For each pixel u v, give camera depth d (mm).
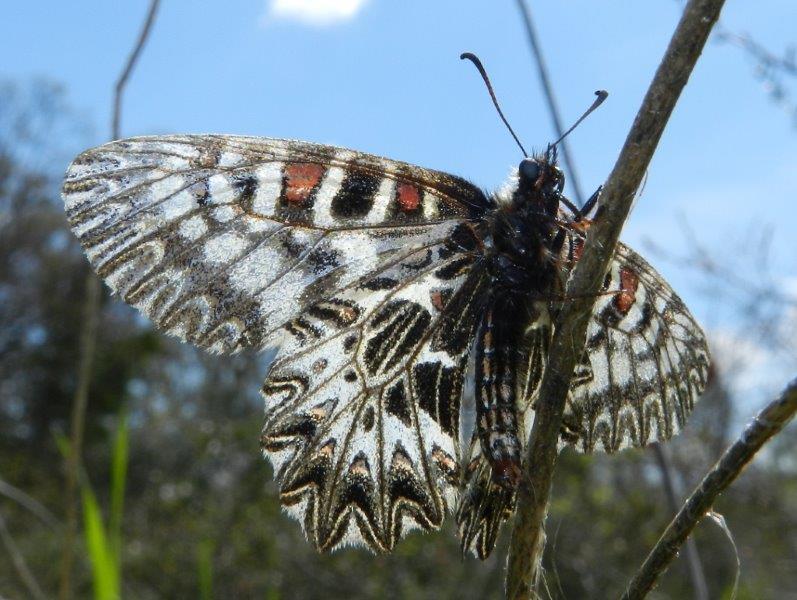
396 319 73
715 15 46
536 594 51
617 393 70
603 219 49
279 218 69
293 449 71
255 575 257
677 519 46
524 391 69
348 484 72
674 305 72
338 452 72
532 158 71
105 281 65
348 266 71
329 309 71
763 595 261
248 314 69
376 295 72
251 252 69
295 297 70
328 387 72
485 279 72
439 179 73
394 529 71
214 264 68
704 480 45
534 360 70
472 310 73
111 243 65
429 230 72
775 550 267
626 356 71
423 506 72
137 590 255
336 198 70
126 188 66
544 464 51
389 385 73
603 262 50
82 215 65
